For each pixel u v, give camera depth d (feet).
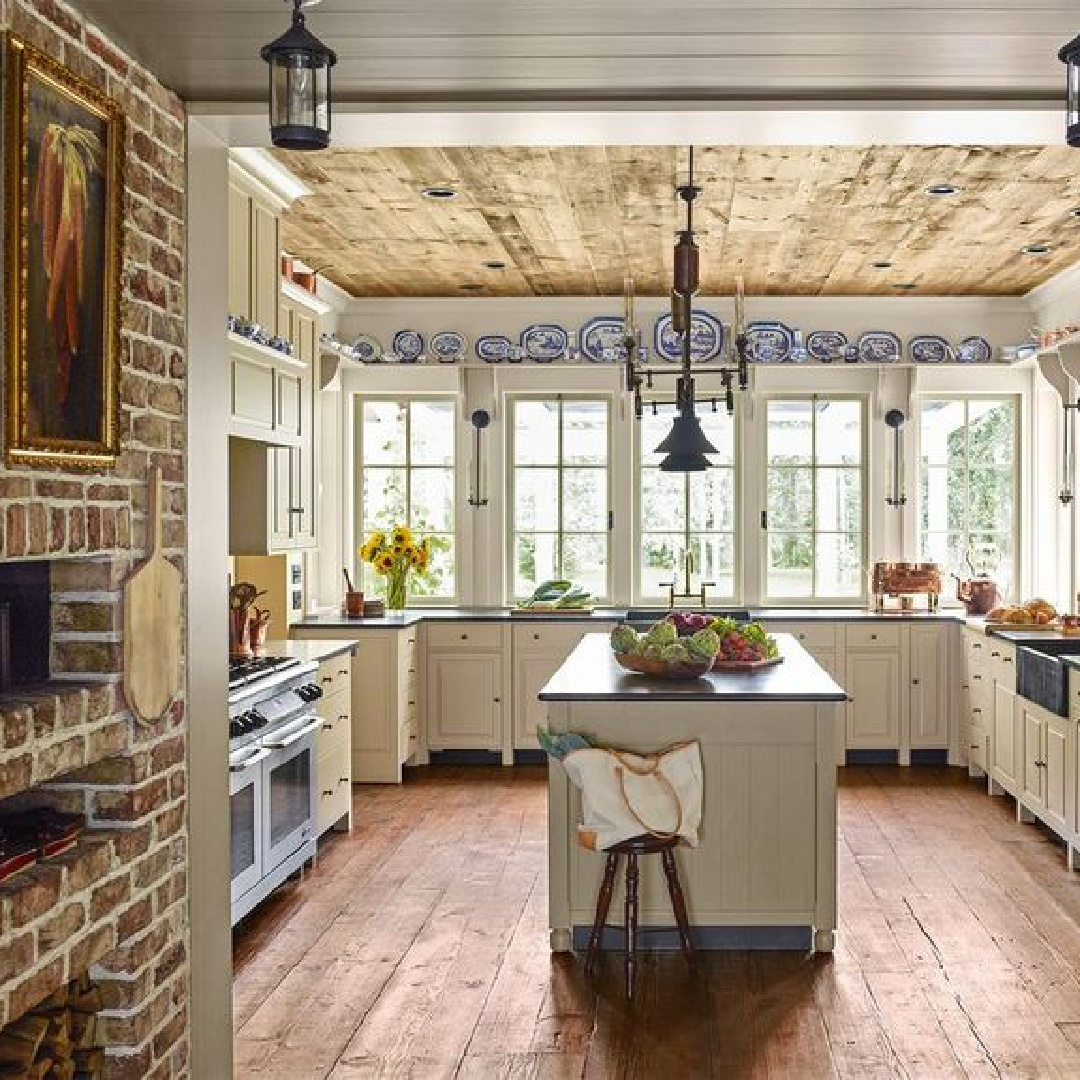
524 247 21.84
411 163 16.37
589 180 17.24
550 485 27.68
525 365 27.17
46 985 8.16
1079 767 17.48
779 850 14.51
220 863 11.40
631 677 15.70
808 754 14.47
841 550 27.40
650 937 14.87
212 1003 11.14
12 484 7.73
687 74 9.98
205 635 11.03
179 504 10.50
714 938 14.87
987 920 15.70
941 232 20.54
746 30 9.02
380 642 23.86
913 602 26.81
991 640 22.70
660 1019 12.69
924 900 16.51
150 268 9.89
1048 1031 12.32
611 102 10.55
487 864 18.34
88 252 8.59
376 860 18.58
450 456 27.68
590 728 14.53
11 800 9.60
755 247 21.75
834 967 14.15
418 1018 12.73
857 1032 12.33
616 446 27.43
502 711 25.61
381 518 27.81
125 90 9.43
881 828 20.31
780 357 26.86
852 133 11.19
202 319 10.94
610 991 13.47
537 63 9.72
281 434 18.39
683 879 14.53
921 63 9.72
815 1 8.47
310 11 8.66
